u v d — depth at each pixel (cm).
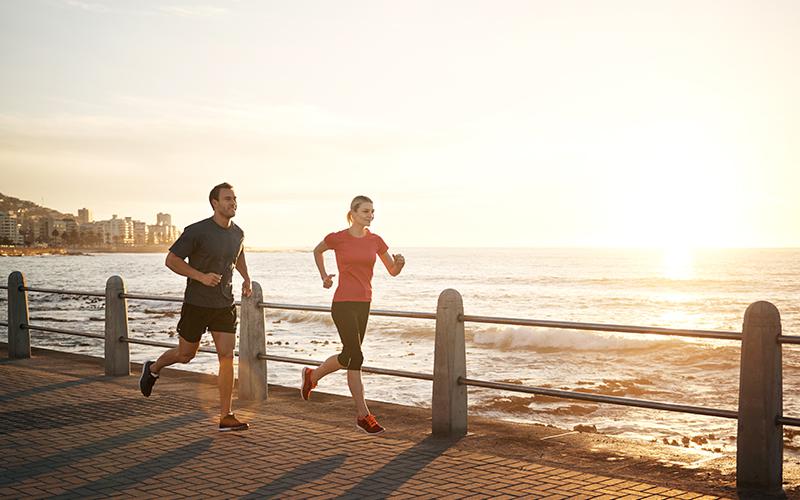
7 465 546
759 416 493
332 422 700
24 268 15250
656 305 5434
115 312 981
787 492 487
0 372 1012
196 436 640
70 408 763
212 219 672
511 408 1506
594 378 2055
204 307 662
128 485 496
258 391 815
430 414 738
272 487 490
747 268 13262
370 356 2481
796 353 2412
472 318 643
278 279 10525
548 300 5916
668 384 1966
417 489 486
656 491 484
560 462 557
